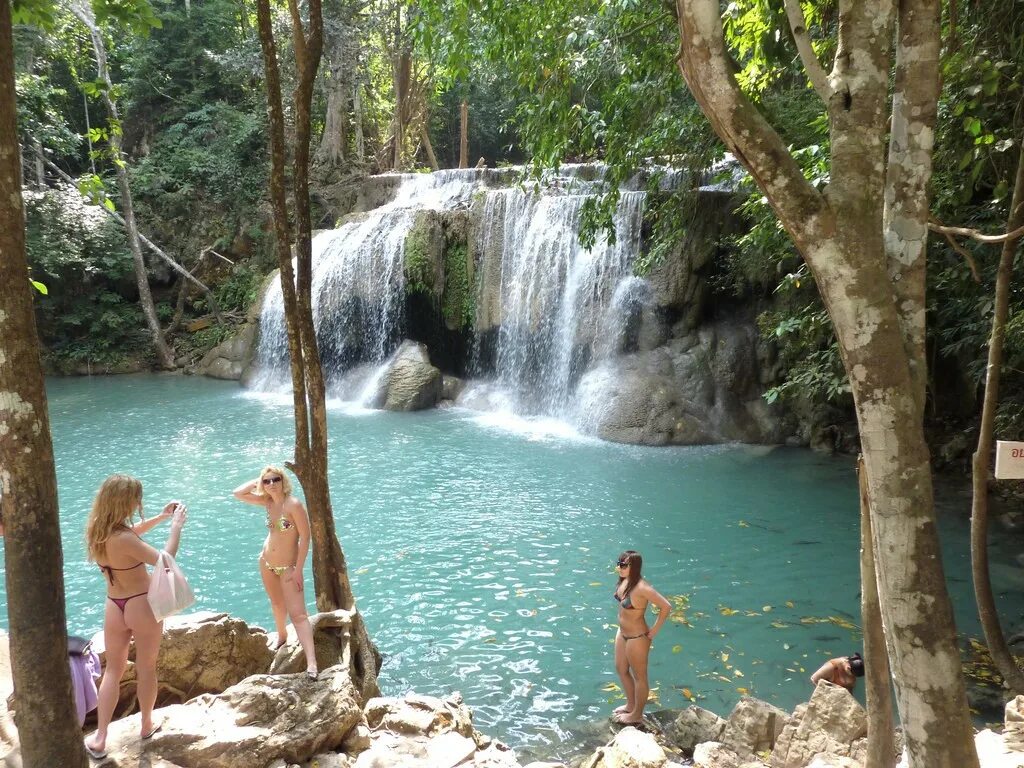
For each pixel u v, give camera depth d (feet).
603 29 34.63
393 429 56.70
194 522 37.60
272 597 20.07
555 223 62.08
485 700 22.36
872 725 14.40
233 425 57.67
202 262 90.94
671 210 46.01
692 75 10.64
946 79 22.95
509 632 26.58
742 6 27.91
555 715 21.53
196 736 14.88
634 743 16.90
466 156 99.55
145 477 44.78
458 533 36.17
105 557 14.65
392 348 71.00
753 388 54.19
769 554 33.42
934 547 10.67
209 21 99.19
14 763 13.48
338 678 17.03
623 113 37.76
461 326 68.39
